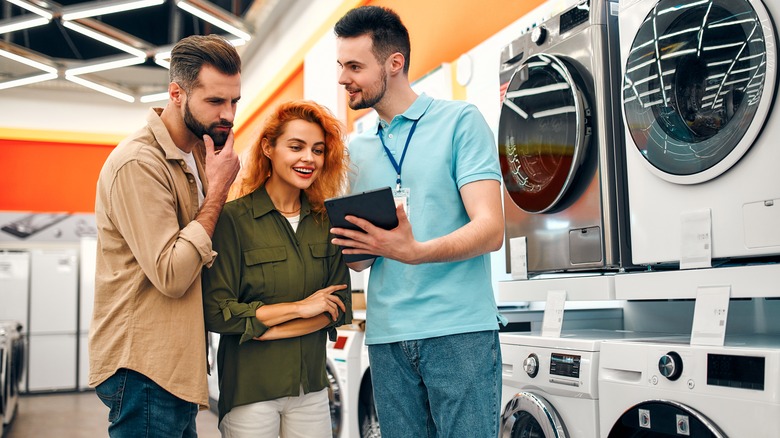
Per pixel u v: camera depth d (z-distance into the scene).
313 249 1.93
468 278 1.71
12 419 7.07
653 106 2.00
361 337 3.69
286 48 8.03
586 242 2.29
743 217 1.72
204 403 1.71
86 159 11.09
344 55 1.76
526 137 2.58
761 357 1.49
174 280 1.61
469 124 1.74
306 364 1.91
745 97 1.70
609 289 2.13
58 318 9.70
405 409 1.75
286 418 1.96
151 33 7.69
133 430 1.68
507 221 2.70
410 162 1.77
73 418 7.13
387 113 1.84
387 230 1.46
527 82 2.59
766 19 1.63
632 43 2.11
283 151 1.85
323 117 1.88
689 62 1.89
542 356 2.14
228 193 1.92
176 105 1.79
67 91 10.96
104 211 1.72
